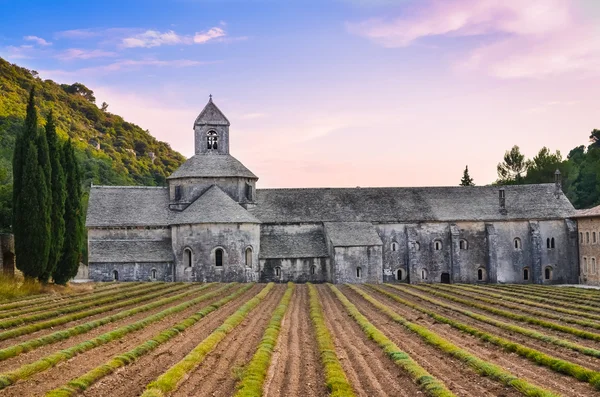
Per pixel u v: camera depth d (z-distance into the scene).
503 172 175.25
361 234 90.25
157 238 87.12
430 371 28.30
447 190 101.94
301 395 24.31
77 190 70.88
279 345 35.19
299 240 91.25
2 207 79.62
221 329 39.53
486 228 96.94
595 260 91.00
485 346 35.50
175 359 30.25
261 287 77.00
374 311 54.03
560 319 47.72
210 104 96.06
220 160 93.50
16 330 36.62
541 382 26.47
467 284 90.94
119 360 28.62
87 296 59.22
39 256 61.09
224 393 24.41
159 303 54.41
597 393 24.70
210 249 82.31
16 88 190.62
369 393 24.64
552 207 99.50
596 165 142.50
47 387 24.31
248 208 92.12
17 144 62.38
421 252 95.38
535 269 95.81
